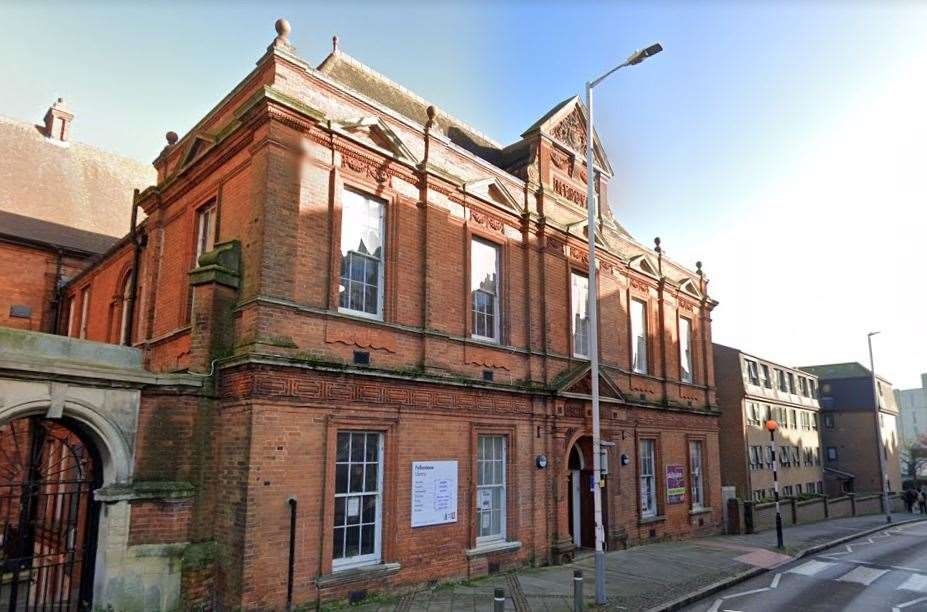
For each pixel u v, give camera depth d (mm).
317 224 11711
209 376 10961
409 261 13336
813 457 47781
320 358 11375
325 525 10961
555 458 16109
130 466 10359
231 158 12383
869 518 37344
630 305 20938
